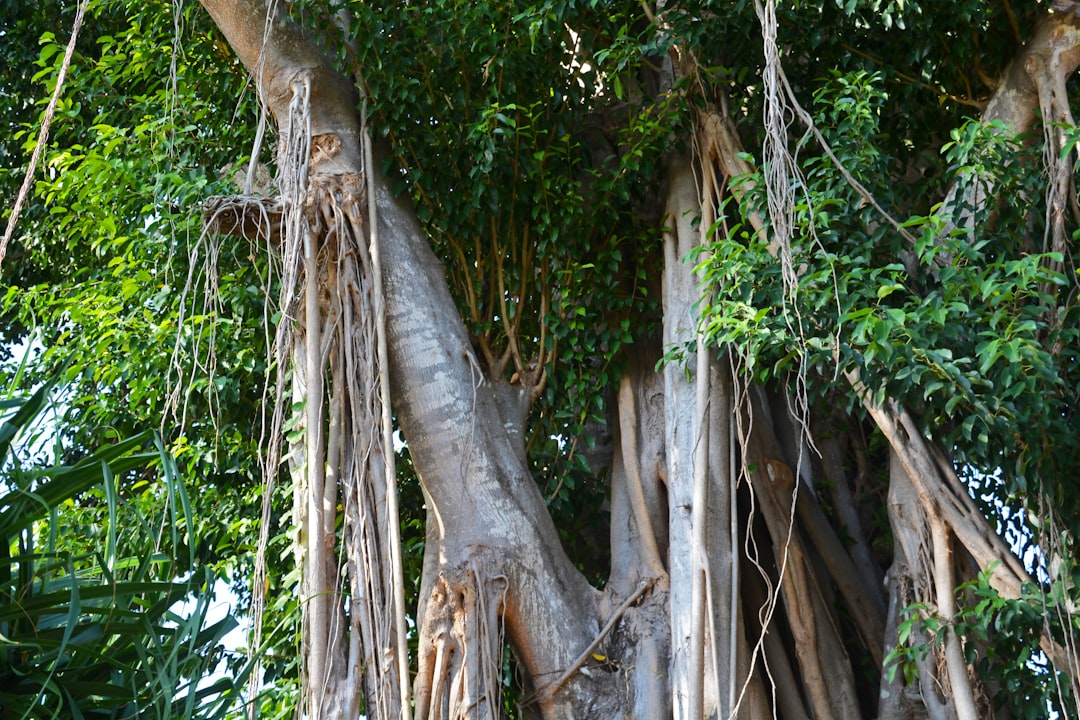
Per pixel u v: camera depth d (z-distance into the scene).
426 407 6.41
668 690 6.24
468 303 7.18
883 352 5.07
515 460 6.59
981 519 5.50
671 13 6.60
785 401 7.34
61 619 4.16
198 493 7.73
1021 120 6.19
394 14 6.94
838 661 6.52
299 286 6.18
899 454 5.59
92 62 8.52
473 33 6.90
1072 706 5.47
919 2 6.35
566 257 7.18
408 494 7.91
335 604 5.52
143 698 4.12
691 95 6.80
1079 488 5.36
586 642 6.36
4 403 4.22
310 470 5.59
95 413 7.91
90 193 7.76
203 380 7.25
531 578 6.27
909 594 6.16
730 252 5.75
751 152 6.75
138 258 7.82
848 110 5.95
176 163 7.86
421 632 6.09
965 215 5.92
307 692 5.42
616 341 7.10
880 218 5.74
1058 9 6.12
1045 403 5.05
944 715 5.86
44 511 4.09
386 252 6.66
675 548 6.32
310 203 6.27
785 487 6.74
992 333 4.95
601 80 7.41
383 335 6.04
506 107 6.70
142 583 4.12
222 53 8.10
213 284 6.08
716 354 6.51
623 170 6.93
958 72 6.62
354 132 6.76
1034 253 5.81
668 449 6.61
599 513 7.89
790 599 6.55
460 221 7.10
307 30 6.82
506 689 7.23
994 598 5.25
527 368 7.18
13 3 9.56
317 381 5.74
